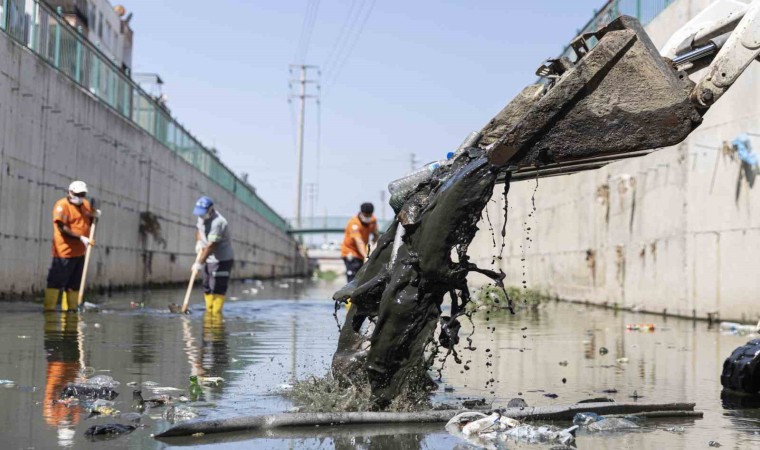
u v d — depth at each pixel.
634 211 17.52
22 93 15.29
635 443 3.82
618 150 4.34
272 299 19.94
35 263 16.16
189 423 3.84
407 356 4.50
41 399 4.64
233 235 42.03
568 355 7.64
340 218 82.31
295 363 6.50
